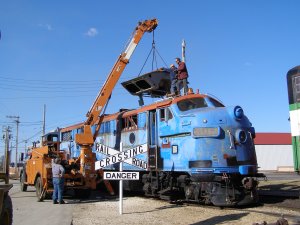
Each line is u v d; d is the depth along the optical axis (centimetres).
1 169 843
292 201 1505
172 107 1598
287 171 5856
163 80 1903
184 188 1530
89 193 1842
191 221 1151
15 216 1264
